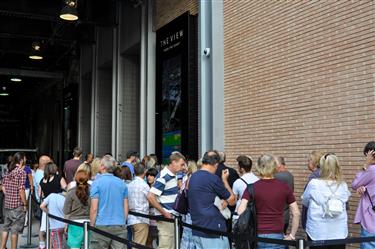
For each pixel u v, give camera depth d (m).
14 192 8.43
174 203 6.84
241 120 11.06
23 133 51.47
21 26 21.84
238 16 11.34
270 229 4.98
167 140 14.48
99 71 22.55
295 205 5.13
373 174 5.56
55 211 7.73
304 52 9.13
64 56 28.11
